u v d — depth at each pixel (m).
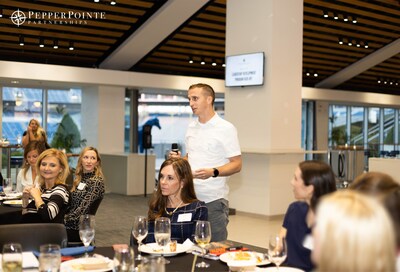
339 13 10.35
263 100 7.61
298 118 7.88
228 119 8.13
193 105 3.46
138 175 10.52
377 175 1.77
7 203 4.31
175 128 14.78
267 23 7.53
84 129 11.57
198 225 2.37
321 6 9.95
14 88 11.25
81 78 10.20
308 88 14.00
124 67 11.49
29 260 2.27
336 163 12.66
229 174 3.37
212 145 3.45
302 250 2.35
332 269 0.90
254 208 7.71
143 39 10.18
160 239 2.40
